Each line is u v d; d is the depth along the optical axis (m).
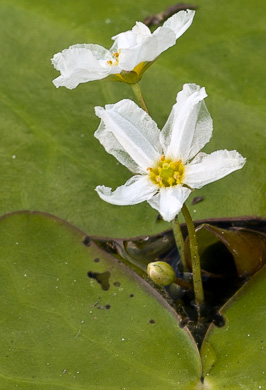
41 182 0.19
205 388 0.17
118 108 0.17
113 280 0.18
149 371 0.17
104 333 0.17
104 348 0.17
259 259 0.18
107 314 0.18
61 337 0.17
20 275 0.18
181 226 0.18
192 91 0.17
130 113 0.17
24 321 0.18
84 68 0.17
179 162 0.17
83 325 0.17
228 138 0.19
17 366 0.17
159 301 0.17
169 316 0.17
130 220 0.19
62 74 0.17
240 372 0.17
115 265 0.18
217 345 0.17
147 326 0.17
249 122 0.19
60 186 0.19
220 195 0.19
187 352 0.17
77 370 0.17
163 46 0.17
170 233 0.18
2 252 0.18
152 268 0.17
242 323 0.17
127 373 0.17
